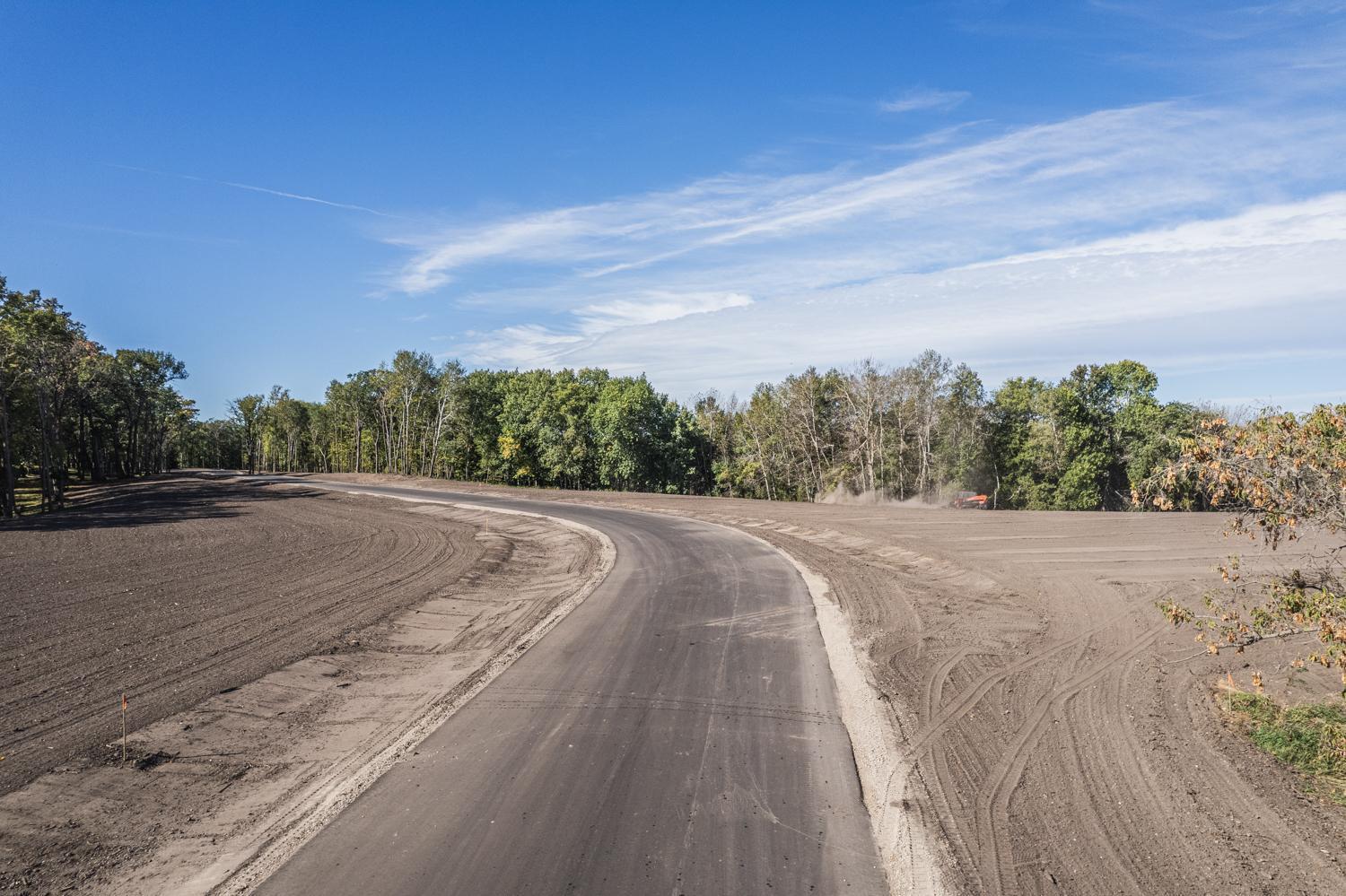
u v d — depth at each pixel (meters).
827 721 7.53
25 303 45.25
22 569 17.67
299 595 14.34
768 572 15.80
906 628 11.09
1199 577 13.65
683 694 8.36
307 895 4.70
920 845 5.23
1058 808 5.74
